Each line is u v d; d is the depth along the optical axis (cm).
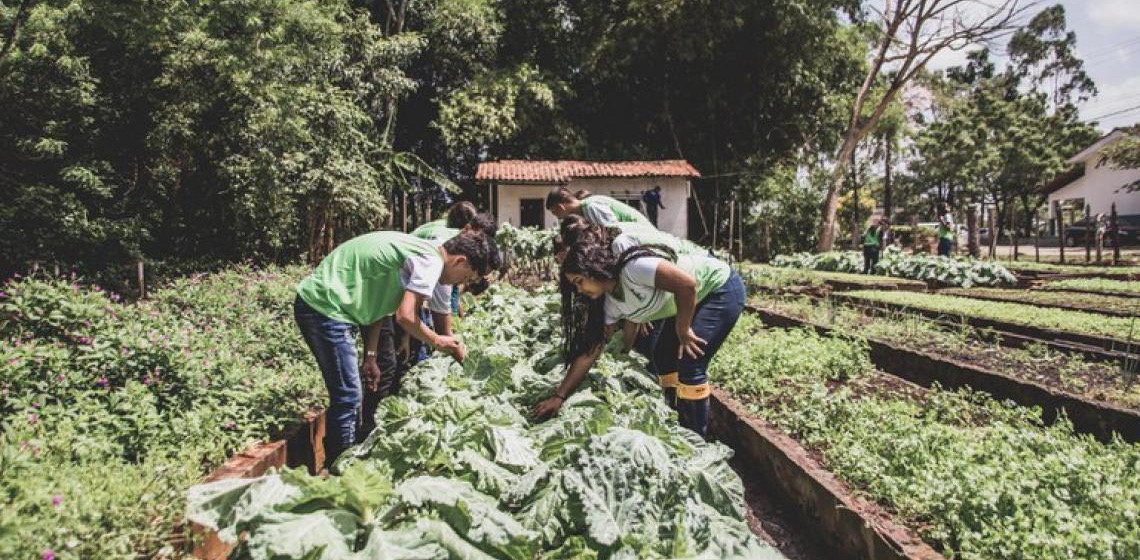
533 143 2795
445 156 2836
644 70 2877
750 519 446
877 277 1566
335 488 265
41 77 1119
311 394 520
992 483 345
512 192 2480
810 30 2702
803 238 3038
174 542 303
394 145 2734
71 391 382
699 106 2908
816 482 406
